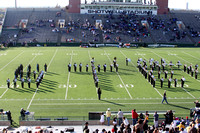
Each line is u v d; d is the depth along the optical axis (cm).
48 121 1905
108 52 5172
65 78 3241
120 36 6431
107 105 2377
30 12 7344
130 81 3148
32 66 3825
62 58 4462
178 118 1827
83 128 1684
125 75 3422
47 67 3791
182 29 7000
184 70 3644
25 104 2378
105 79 3225
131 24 6931
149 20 7212
